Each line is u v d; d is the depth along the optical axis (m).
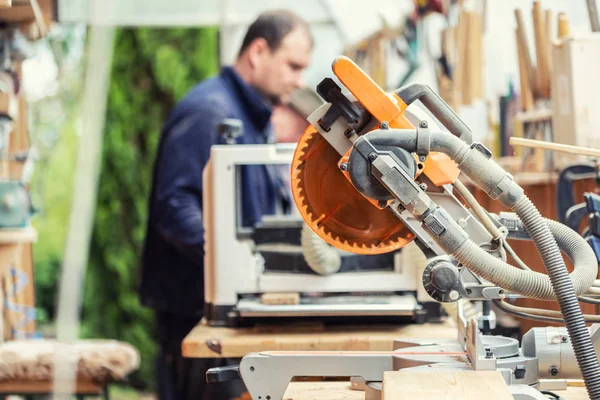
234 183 2.63
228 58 5.82
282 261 2.63
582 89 2.51
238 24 5.79
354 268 2.63
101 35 4.32
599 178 2.42
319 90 1.61
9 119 3.16
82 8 4.44
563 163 2.65
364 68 5.15
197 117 3.75
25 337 3.93
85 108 4.34
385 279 2.60
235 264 2.61
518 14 3.07
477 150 1.49
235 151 2.62
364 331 2.54
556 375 1.76
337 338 2.41
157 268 3.69
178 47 7.91
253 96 4.04
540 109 2.95
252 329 2.60
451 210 1.59
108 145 7.87
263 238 2.68
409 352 1.78
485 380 1.49
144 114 7.92
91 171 4.37
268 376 1.74
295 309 2.49
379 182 1.53
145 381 7.89
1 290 3.72
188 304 3.64
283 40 4.13
